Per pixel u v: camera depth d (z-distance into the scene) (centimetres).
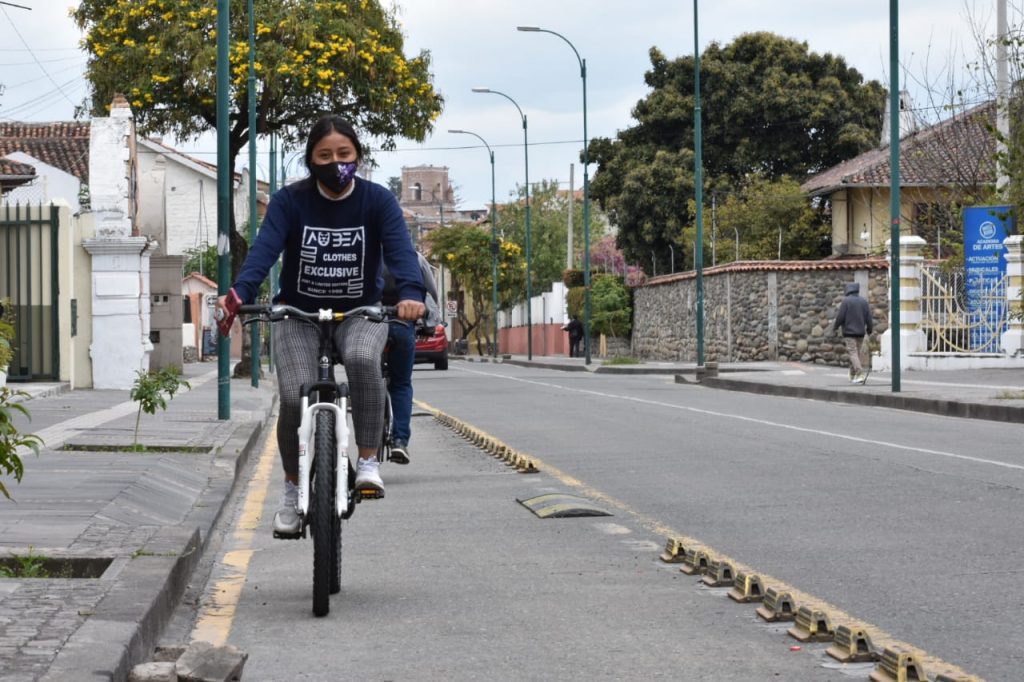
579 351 6381
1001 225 3070
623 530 936
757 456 1398
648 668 557
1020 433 1664
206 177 7850
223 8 1766
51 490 958
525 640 611
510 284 8269
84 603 584
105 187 2417
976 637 601
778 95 5741
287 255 687
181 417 1777
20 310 2322
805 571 768
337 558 706
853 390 2480
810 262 4238
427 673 553
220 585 757
